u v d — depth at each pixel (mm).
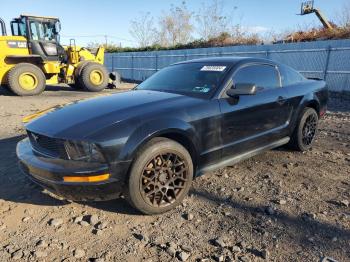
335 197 3533
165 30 36938
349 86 13227
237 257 2547
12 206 3357
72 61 15359
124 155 2877
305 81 5141
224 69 3947
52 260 2539
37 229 2953
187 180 3328
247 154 4051
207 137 3475
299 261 2496
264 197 3527
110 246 2709
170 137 3303
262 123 4141
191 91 3795
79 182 2801
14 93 13117
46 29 14062
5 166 4457
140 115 3109
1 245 2721
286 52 15164
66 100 11914
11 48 13203
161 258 2555
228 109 3656
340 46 13398
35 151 3189
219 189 3723
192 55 19766
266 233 2854
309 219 3074
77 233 2893
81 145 2830
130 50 28547
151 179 3076
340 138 5969
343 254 2574
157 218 3137
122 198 3525
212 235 2848
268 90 4301
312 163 4582
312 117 5086
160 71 4715
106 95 4047
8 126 6984
